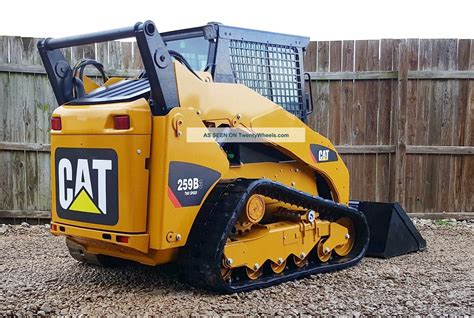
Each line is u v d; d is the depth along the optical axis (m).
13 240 6.16
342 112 7.51
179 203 3.62
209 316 3.39
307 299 3.84
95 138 3.67
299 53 4.93
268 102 4.40
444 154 7.55
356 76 7.41
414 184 7.59
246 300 3.77
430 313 3.57
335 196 5.07
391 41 7.38
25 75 7.07
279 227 4.31
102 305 3.60
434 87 7.48
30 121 7.12
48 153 7.20
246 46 4.47
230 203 3.81
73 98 4.31
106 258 4.59
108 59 7.21
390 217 5.37
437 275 4.59
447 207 7.63
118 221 3.58
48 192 7.23
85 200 3.77
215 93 3.98
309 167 4.86
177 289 3.99
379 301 3.82
